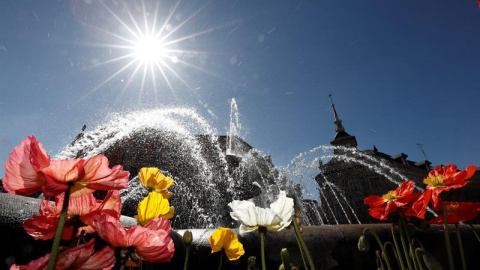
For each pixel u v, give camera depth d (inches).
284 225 29.6
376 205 42.5
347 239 59.9
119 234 17.8
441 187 36.2
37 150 16.4
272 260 56.9
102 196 95.2
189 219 272.2
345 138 1202.0
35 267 14.2
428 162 1167.6
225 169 301.3
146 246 18.1
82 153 249.6
